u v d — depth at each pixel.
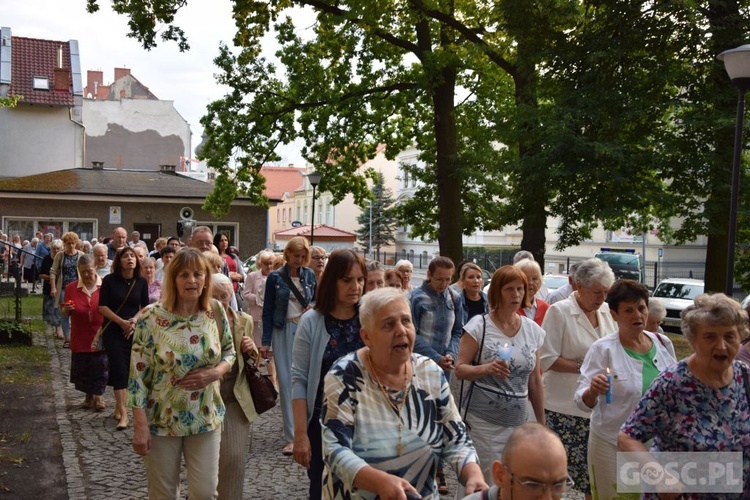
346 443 3.20
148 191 38.31
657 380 3.72
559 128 17.59
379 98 23.72
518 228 21.00
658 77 17.73
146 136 64.31
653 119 18.02
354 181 25.92
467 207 24.12
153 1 19.47
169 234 38.50
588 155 17.52
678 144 17.61
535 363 5.40
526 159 18.47
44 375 11.95
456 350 7.10
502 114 19.88
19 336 14.98
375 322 3.30
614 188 17.72
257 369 5.57
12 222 36.78
